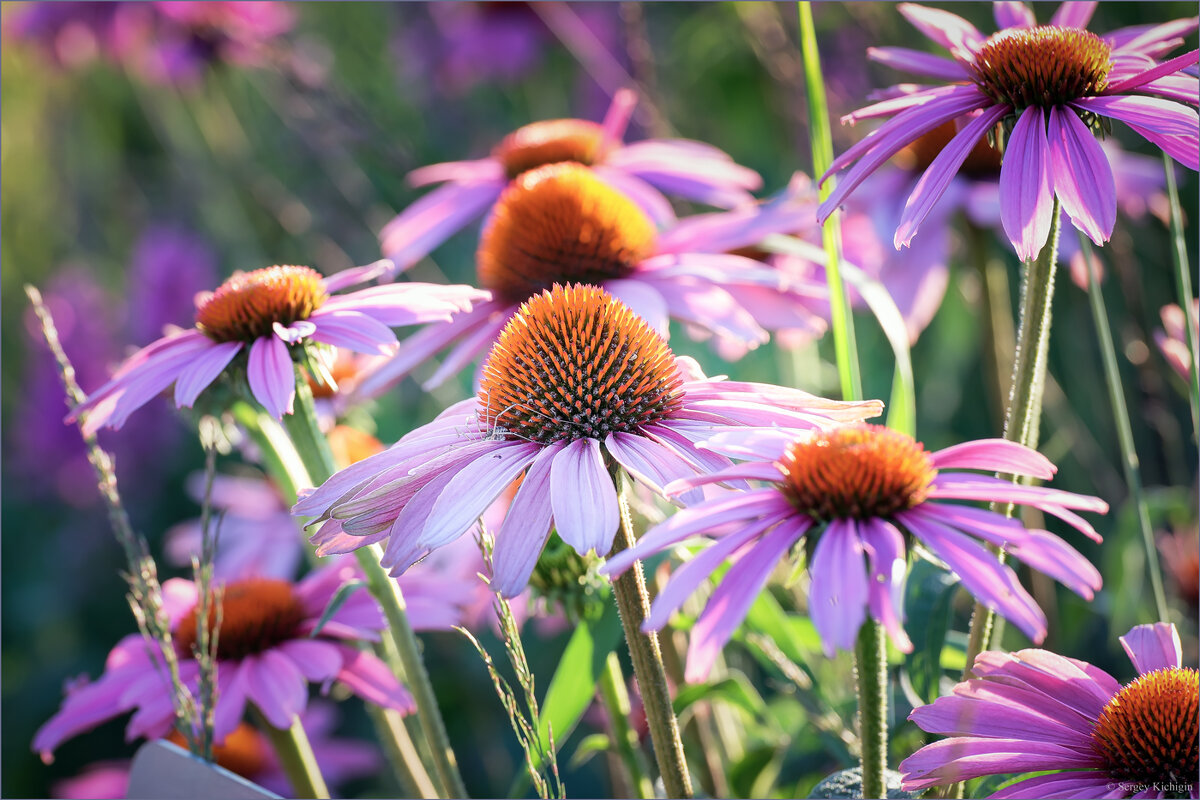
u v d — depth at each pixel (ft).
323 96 3.30
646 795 1.91
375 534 1.64
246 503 2.74
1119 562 2.17
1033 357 1.70
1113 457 2.55
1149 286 2.69
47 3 3.64
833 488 1.55
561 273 2.02
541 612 1.89
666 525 1.55
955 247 2.63
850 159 1.71
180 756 1.80
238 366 1.82
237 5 3.47
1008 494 1.54
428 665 2.68
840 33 3.03
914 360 3.11
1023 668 1.65
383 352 1.75
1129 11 2.95
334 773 2.57
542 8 3.60
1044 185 1.65
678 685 2.00
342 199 3.39
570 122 2.44
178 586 2.06
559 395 1.66
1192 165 1.64
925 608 1.86
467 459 1.65
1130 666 2.28
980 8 2.93
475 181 2.37
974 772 1.60
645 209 2.23
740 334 1.97
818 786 1.71
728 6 3.39
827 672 2.13
